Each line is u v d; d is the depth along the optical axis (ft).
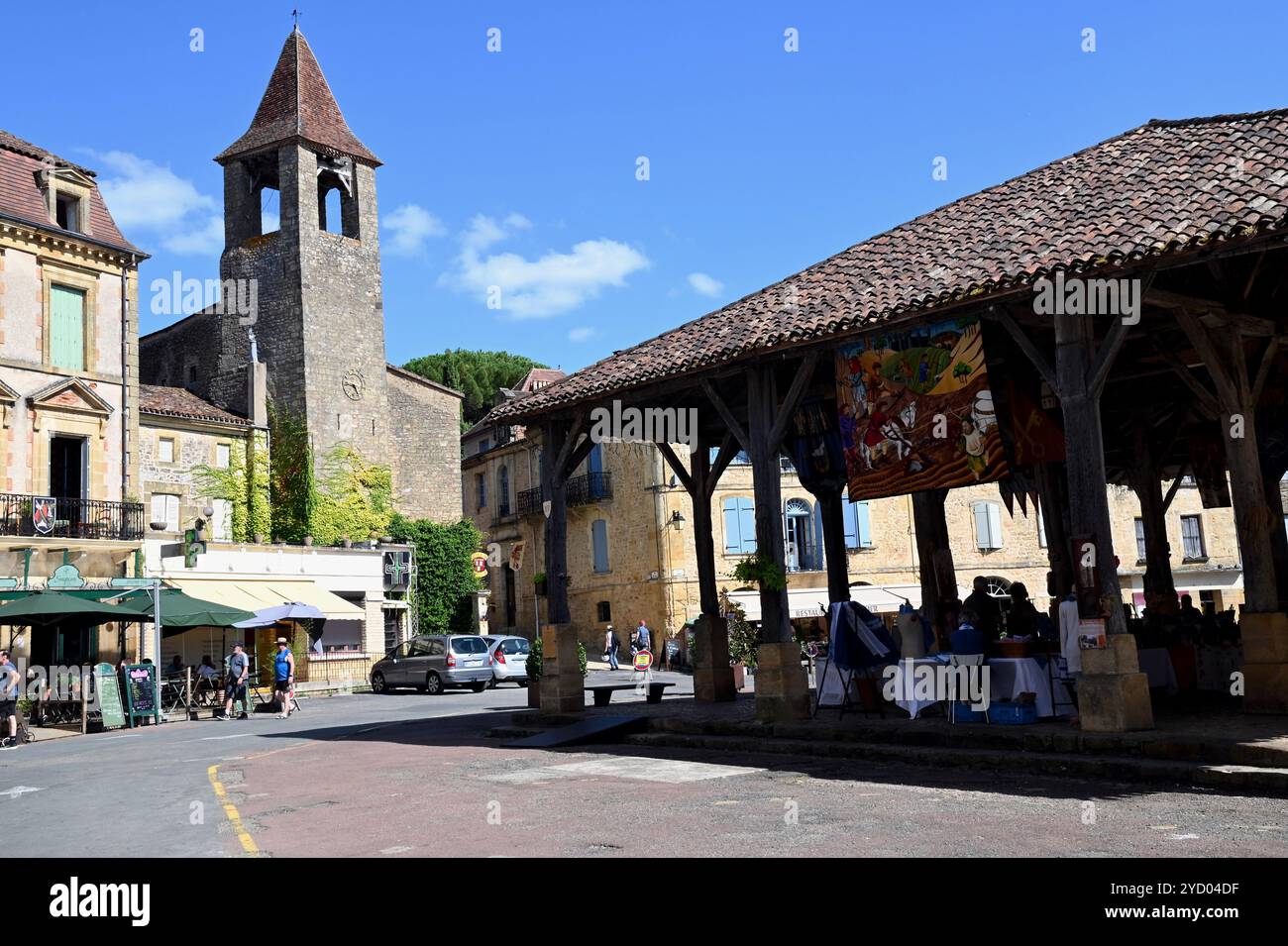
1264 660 34.83
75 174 100.32
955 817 23.90
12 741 67.36
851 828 23.15
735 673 77.00
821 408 51.70
